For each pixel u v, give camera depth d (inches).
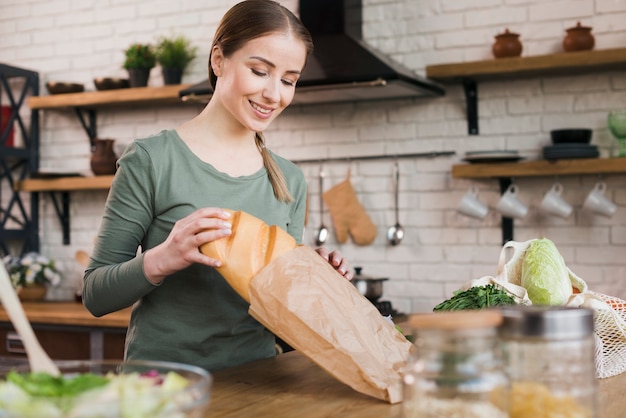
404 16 148.2
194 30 165.8
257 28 62.1
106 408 29.6
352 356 51.0
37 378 35.1
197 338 65.4
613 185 134.1
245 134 69.6
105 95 163.2
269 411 48.2
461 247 144.5
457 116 144.9
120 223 65.5
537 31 138.8
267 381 57.1
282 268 52.7
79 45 177.0
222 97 65.9
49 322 145.8
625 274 133.1
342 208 151.3
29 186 171.6
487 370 31.2
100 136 175.3
